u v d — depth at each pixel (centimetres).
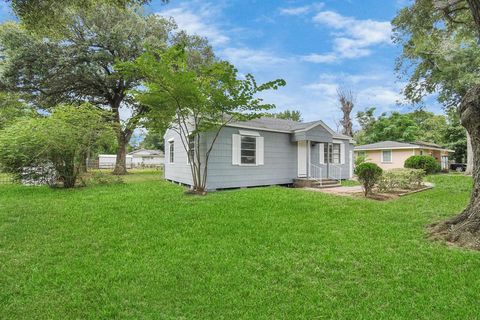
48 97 1931
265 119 1530
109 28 1827
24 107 2034
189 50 2088
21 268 397
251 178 1247
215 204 799
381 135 3334
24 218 657
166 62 824
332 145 1648
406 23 1153
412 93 1855
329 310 294
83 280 360
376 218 648
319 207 755
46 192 1076
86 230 569
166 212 712
